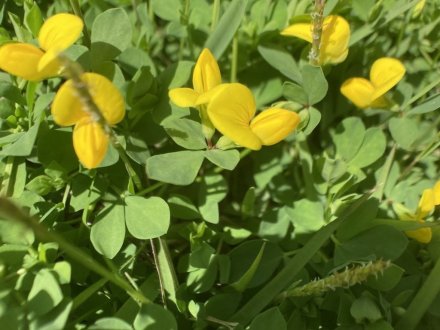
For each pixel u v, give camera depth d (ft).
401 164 0.42
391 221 0.36
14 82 0.37
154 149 0.40
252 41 0.42
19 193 0.34
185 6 0.41
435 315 0.35
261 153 0.42
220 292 0.36
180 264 0.36
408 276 0.36
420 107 0.39
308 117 0.36
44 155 0.34
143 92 0.36
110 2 0.44
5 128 0.35
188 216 0.36
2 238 0.31
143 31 0.43
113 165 0.36
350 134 0.40
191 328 0.34
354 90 0.39
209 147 0.34
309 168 0.39
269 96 0.43
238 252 0.36
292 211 0.38
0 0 0.41
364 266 0.29
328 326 0.35
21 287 0.30
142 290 0.34
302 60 0.40
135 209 0.34
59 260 0.34
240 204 0.42
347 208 0.34
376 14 0.42
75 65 0.24
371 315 0.33
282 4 0.42
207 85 0.33
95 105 0.26
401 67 0.37
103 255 0.33
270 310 0.31
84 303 0.33
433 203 0.35
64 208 0.35
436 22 0.43
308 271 0.37
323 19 0.34
